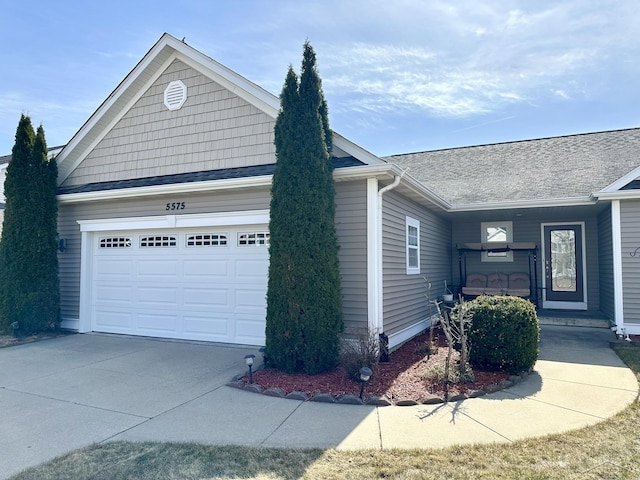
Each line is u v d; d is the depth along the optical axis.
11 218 9.99
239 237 8.67
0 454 3.92
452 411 4.96
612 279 9.81
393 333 8.23
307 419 4.73
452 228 13.91
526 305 6.51
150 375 6.52
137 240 9.70
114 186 9.80
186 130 9.41
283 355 6.44
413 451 3.92
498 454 3.85
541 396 5.49
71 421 4.71
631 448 3.96
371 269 7.24
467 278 13.04
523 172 12.41
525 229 13.08
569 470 3.55
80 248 10.25
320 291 6.46
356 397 5.31
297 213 6.55
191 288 9.08
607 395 5.51
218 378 6.35
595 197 9.28
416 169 14.56
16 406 5.20
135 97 10.00
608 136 13.67
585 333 9.83
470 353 6.48
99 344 8.73
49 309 9.94
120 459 3.79
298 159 6.70
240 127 8.87
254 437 4.25
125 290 9.80
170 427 4.53
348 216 7.46
